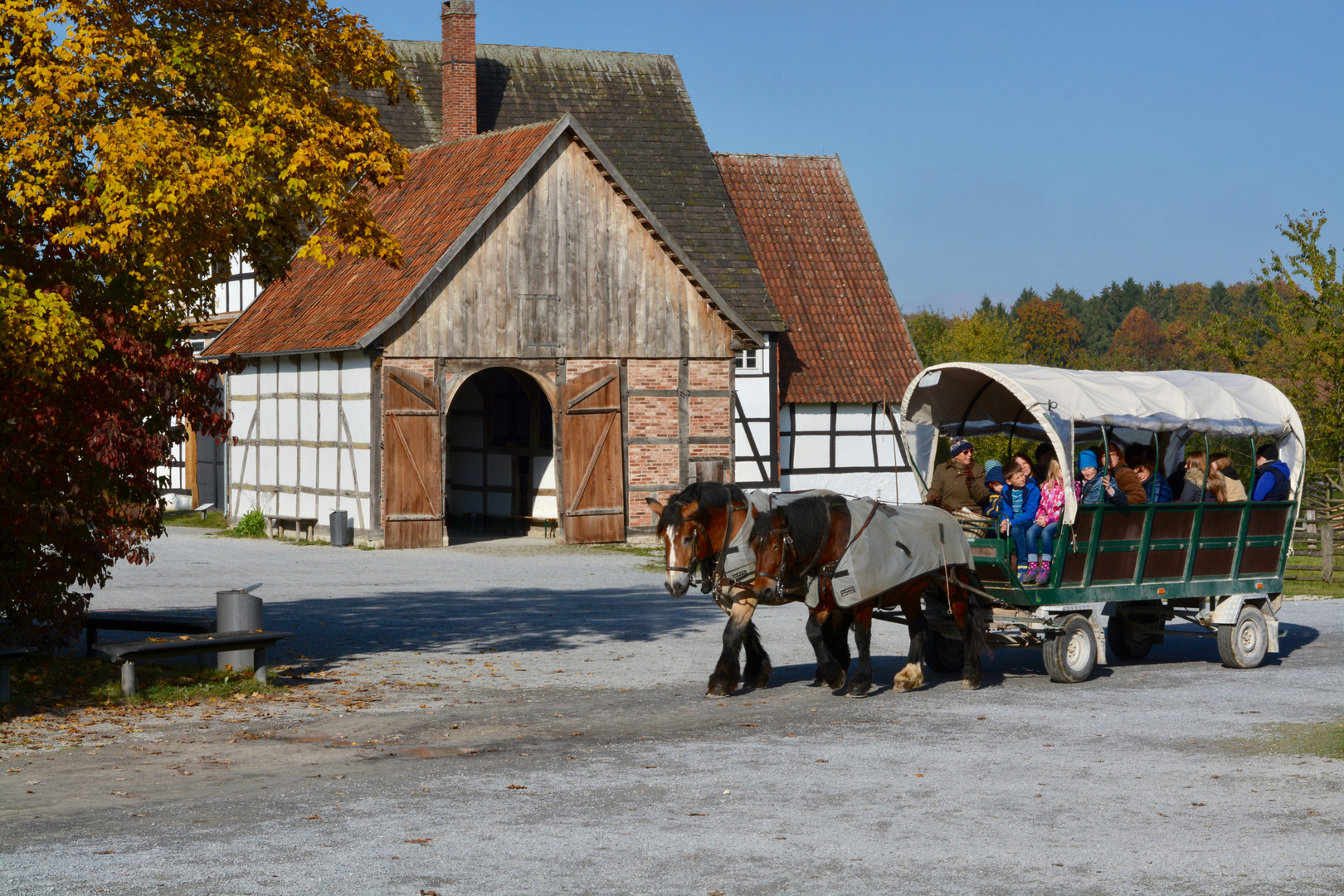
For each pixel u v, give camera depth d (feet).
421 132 121.29
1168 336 417.69
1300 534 78.79
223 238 39.09
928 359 198.80
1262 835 24.31
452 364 91.76
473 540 98.32
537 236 94.22
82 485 39.14
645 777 28.81
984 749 31.91
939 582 41.39
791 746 32.27
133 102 38.86
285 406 100.32
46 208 37.40
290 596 64.90
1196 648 51.80
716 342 100.32
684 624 56.34
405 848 23.24
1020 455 42.39
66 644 41.14
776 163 132.46
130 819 25.30
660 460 98.53
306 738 33.40
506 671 44.01
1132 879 21.68
